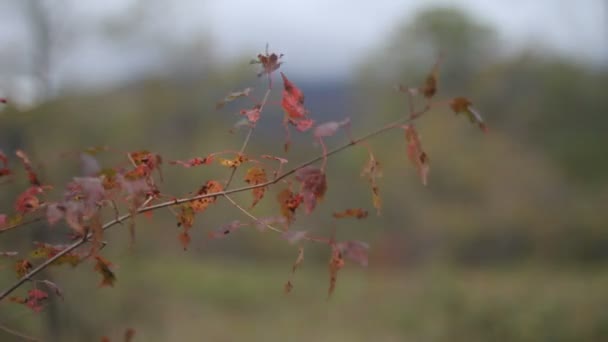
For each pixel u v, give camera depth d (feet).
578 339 29.96
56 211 5.21
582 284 38.91
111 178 5.66
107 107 33.04
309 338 34.71
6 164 6.51
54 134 26.99
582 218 66.39
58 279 17.85
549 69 77.87
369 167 5.98
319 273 55.72
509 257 66.85
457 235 69.00
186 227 6.21
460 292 34.99
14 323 9.45
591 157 75.66
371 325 36.76
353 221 62.28
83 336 19.92
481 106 78.69
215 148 49.67
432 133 75.36
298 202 5.97
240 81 52.47
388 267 60.13
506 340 30.60
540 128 77.71
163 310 29.07
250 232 58.80
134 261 25.93
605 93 75.87
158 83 46.09
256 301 42.39
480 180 72.74
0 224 5.96
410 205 68.90
